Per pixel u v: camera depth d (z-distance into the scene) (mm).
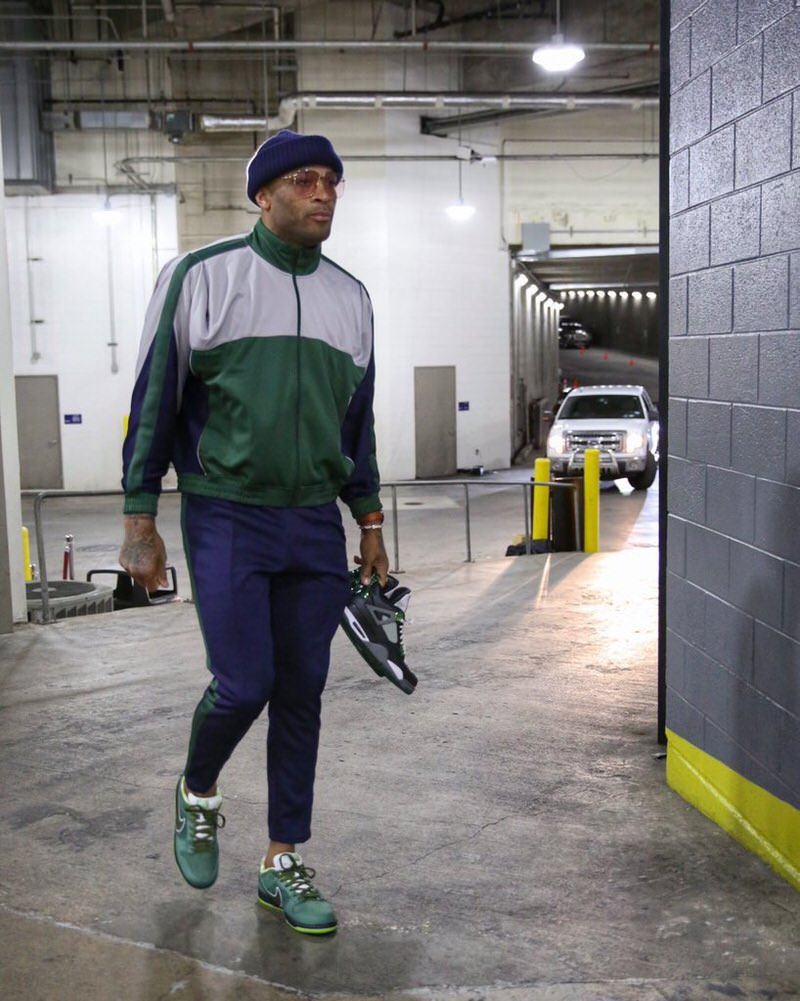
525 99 21062
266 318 2703
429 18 24094
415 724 4996
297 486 2779
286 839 3062
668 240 4188
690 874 3389
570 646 6695
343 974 2787
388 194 23984
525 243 25156
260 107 24406
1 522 7094
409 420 24766
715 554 3742
